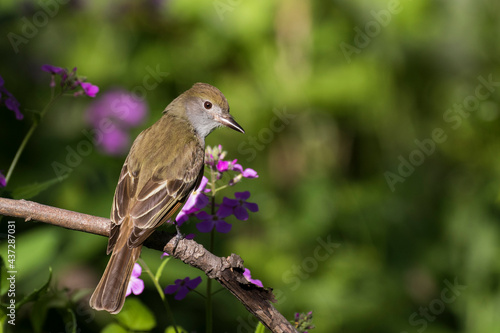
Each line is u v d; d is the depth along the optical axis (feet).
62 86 21.89
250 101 41.70
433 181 42.65
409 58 41.22
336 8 41.14
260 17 40.88
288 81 41.19
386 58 41.27
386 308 39.17
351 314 38.40
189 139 23.09
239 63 42.01
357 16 40.68
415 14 40.29
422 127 42.63
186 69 41.68
